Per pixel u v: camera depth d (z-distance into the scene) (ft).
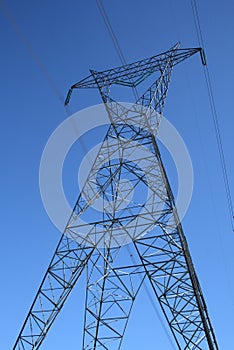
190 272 87.15
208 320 89.15
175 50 119.14
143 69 119.03
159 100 112.68
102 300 98.17
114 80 119.14
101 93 115.65
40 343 85.97
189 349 86.28
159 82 113.80
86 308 96.78
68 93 120.67
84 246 96.48
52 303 90.53
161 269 92.48
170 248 92.58
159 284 91.97
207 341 79.71
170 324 88.94
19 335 87.15
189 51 118.11
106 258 98.84
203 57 118.32
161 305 90.58
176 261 91.76
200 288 92.53
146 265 93.45
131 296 97.60
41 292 91.61
